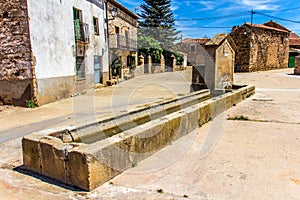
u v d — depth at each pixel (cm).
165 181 279
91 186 257
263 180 279
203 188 262
